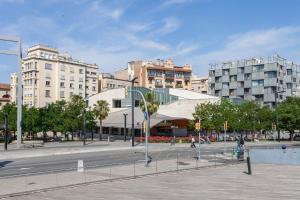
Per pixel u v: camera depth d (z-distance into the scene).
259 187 20.86
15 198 17.83
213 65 132.25
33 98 111.25
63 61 117.81
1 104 115.62
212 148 55.19
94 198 17.78
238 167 30.58
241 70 123.25
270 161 35.47
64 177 24.28
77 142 70.69
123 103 92.94
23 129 70.38
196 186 21.25
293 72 124.12
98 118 84.94
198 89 161.00
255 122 79.62
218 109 73.56
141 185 21.64
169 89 100.19
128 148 54.12
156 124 77.31
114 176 24.84
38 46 122.06
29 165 32.72
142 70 142.25
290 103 89.19
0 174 26.75
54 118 74.06
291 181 23.03
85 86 126.06
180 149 52.97
